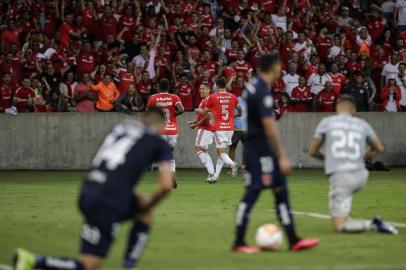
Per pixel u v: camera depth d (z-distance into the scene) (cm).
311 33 9769
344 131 3509
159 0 9556
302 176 7369
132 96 8256
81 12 9194
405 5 10406
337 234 3516
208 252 3039
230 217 4159
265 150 3028
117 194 2253
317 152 3575
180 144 8400
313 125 8556
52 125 8256
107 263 2822
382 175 7481
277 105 8462
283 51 9319
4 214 4309
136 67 8700
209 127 6650
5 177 7231
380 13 10319
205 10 9550
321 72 9006
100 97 8381
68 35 8938
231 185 6350
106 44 8950
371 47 9869
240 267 2722
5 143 8200
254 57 9250
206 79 8281
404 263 2805
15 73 8494
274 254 2991
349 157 3509
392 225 3878
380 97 9225
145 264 2781
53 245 3241
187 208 4609
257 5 9975
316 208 4662
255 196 3052
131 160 2289
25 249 3138
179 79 8619
